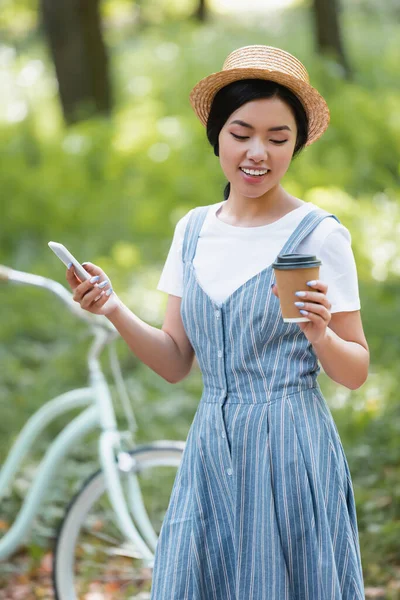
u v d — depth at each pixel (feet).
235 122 10.50
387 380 25.23
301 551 10.30
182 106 55.93
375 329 29.78
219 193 45.11
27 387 27.09
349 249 10.73
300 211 10.87
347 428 22.49
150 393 26.20
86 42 55.16
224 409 10.79
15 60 74.84
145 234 42.52
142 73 63.46
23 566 18.38
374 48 68.44
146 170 47.09
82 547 16.94
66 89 55.42
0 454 22.71
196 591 10.67
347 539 10.45
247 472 10.50
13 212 44.45
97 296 10.80
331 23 58.13
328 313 9.48
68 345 30.37
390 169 47.75
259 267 10.71
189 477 11.12
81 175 47.57
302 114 10.65
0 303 34.40
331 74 51.49
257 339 10.55
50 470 14.96
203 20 87.15
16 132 52.80
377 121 49.01
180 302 11.73
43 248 42.11
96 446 22.99
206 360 10.98
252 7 94.94
